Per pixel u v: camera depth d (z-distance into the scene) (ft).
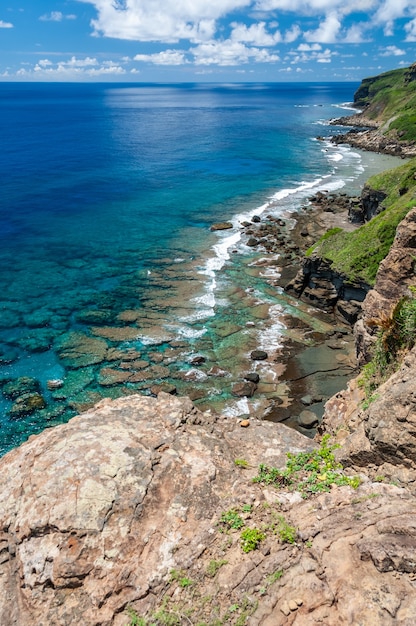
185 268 144.97
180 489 36.11
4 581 32.32
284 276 138.00
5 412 85.76
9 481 37.52
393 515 30.01
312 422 80.64
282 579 28.63
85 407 86.89
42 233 173.17
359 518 30.89
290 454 41.68
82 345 105.40
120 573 30.91
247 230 174.40
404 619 24.17
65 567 31.14
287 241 164.45
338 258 112.98
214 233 175.11
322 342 106.11
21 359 100.32
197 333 110.01
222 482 37.37
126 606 29.73
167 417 43.27
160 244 164.76
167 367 97.96
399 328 47.34
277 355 101.65
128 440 39.42
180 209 204.23
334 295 116.47
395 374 41.88
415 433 34.94
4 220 184.85
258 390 91.56
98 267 146.20
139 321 115.34
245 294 128.06
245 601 28.04
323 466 39.63
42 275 139.64
